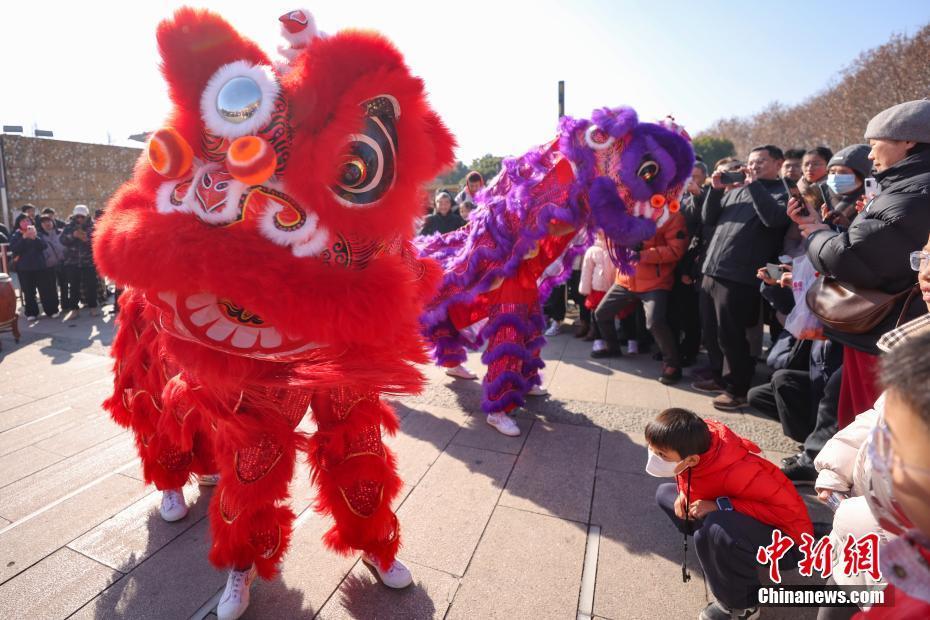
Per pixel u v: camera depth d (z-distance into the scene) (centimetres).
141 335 217
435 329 351
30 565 206
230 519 165
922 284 149
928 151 199
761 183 336
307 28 147
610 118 276
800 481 260
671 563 206
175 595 191
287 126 126
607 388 397
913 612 87
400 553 211
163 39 135
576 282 538
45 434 320
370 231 134
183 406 187
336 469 178
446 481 264
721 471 179
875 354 209
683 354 452
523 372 323
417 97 136
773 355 313
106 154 1507
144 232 127
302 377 147
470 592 192
